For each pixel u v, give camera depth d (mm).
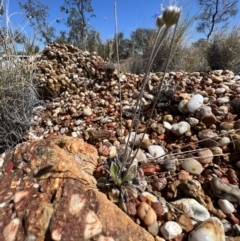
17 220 734
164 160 1004
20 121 1419
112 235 700
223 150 1080
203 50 2893
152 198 869
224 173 991
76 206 747
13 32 1628
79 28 6449
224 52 2539
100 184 859
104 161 1025
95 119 1506
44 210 738
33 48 1981
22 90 1479
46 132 1493
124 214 772
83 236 686
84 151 1060
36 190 821
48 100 1904
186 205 851
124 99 1695
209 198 884
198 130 1218
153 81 1858
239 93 1481
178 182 944
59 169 873
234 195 855
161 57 2592
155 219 791
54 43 2350
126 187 850
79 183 823
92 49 3525
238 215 836
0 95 1379
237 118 1271
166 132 1265
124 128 1351
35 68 1816
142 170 983
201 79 1821
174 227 772
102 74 2064
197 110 1316
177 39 2596
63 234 684
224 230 784
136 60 2846
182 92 1612
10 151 1044
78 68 2139
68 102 1787
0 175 932
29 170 905
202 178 971
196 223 797
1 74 1438
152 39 2719
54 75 1977
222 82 1732
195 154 1078
